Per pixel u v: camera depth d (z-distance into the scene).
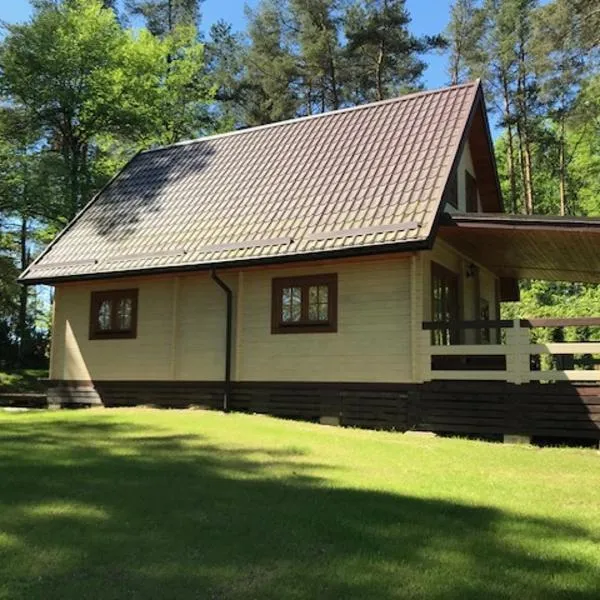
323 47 35.78
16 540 4.45
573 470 7.53
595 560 4.24
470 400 10.59
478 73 35.44
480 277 15.75
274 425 10.52
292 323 12.62
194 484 6.15
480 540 4.60
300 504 5.48
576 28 24.33
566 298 26.67
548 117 33.00
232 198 14.52
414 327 11.24
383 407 11.41
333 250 11.43
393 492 6.03
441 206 11.34
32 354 29.62
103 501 5.46
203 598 3.56
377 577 3.87
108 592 3.63
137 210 15.84
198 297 13.90
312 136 15.52
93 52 23.31
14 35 22.38
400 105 15.01
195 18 37.34
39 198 21.92
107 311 15.08
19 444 8.34
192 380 13.69
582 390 9.81
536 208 40.38
